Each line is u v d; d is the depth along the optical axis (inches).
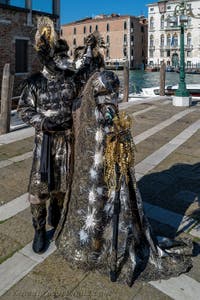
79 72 116.9
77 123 112.8
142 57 3826.3
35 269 115.6
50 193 121.9
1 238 134.3
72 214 116.5
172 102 495.2
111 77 106.4
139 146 267.9
